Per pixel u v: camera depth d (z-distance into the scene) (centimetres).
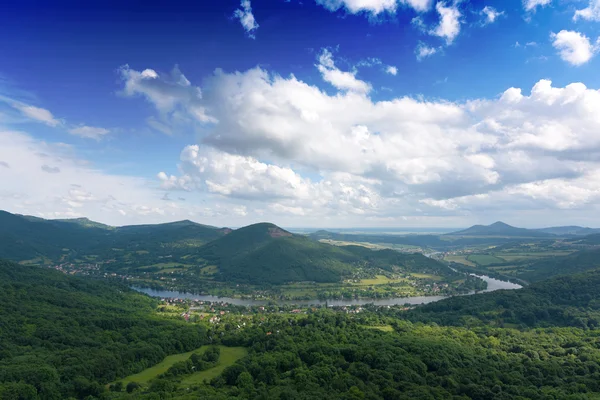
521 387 13712
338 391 13312
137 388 15450
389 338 19000
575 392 13162
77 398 14838
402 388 13400
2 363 15925
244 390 14175
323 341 18662
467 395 13338
